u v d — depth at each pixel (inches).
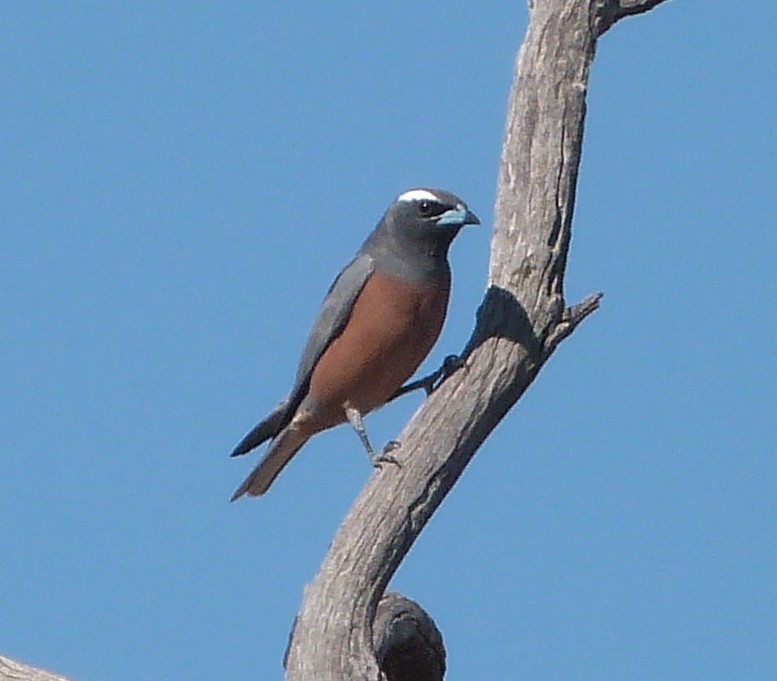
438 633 543.5
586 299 494.6
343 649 441.1
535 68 506.9
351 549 452.1
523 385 484.4
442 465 465.1
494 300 487.8
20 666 467.2
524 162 499.2
